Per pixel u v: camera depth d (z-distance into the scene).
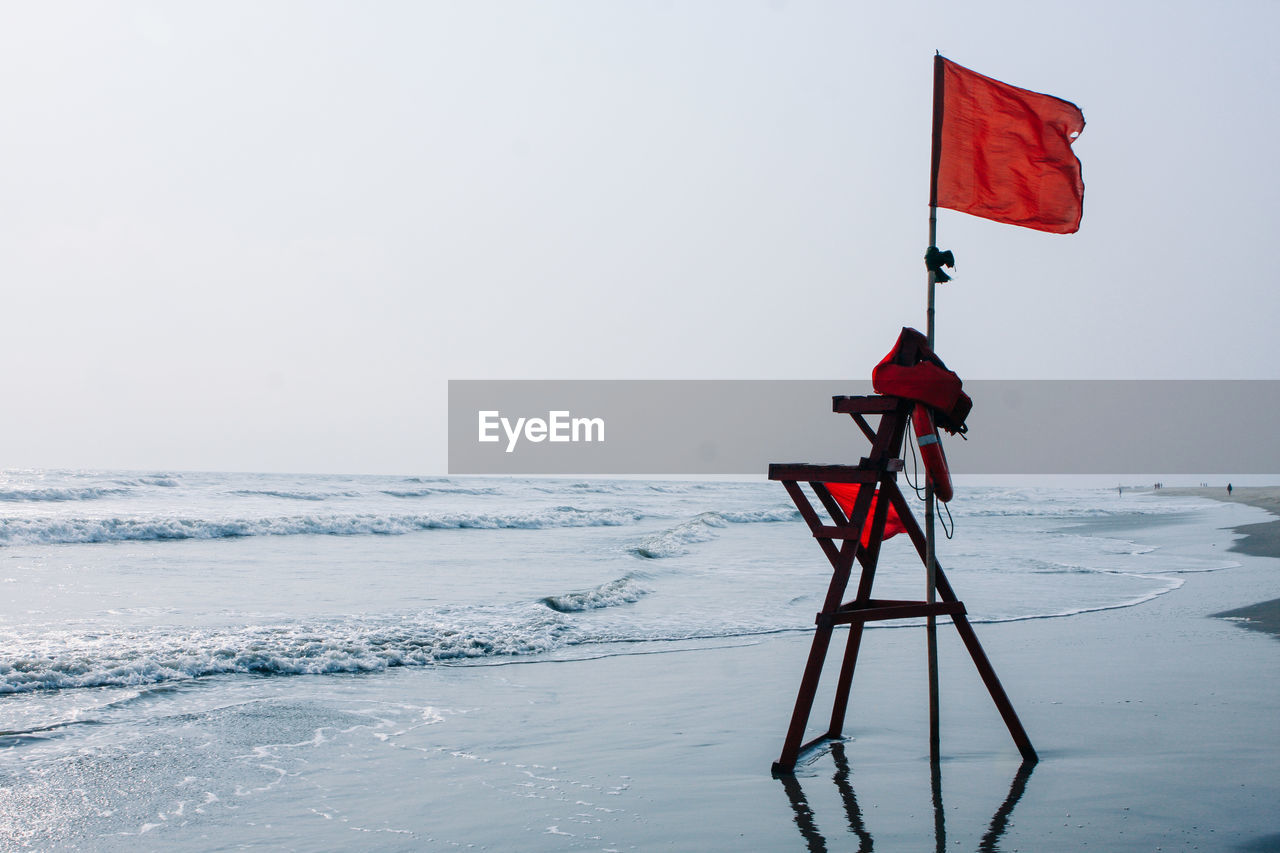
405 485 65.62
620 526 37.34
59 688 7.75
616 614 12.52
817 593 14.84
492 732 6.34
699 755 5.66
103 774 5.30
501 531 32.38
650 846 4.03
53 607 12.55
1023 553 22.67
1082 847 3.91
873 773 5.11
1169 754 5.43
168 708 7.07
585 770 5.32
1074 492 129.38
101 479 47.12
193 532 25.84
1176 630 10.55
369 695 7.64
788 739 5.18
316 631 10.38
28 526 23.05
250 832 4.30
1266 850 3.87
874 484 4.89
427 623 11.19
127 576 16.48
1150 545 26.03
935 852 3.90
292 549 22.92
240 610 12.46
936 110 5.15
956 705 6.86
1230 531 32.81
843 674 5.92
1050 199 5.31
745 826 4.28
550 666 8.99
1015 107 5.30
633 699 7.46
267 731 6.36
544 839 4.14
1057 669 8.23
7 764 5.50
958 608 5.30
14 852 4.09
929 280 5.09
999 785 4.86
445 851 4.02
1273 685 7.50
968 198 5.21
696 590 15.29
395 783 5.09
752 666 8.95
